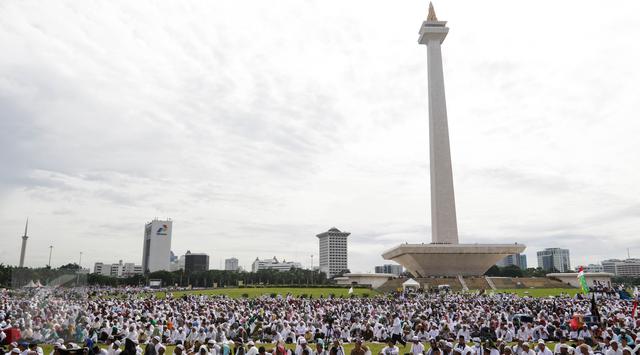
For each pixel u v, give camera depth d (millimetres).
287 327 35625
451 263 108375
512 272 160375
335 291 99688
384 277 137250
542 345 22469
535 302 61000
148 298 79312
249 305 59188
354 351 21219
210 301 67750
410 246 103938
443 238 106062
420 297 74625
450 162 108562
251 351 22453
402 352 29875
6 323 30094
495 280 101938
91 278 174625
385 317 42750
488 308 51719
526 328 34469
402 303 62344
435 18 115812
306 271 190125
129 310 47312
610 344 23094
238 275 179375
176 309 50719
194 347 23141
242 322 38625
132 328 30484
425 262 108000
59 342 20766
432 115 110562
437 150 108875
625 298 73750
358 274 135375
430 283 100250
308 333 34750
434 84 111688
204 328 33250
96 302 57125
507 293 81250
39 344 29188
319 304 59156
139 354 20828
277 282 178875
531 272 171500
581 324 33562
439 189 107375
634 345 23484
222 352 23016
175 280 177625
